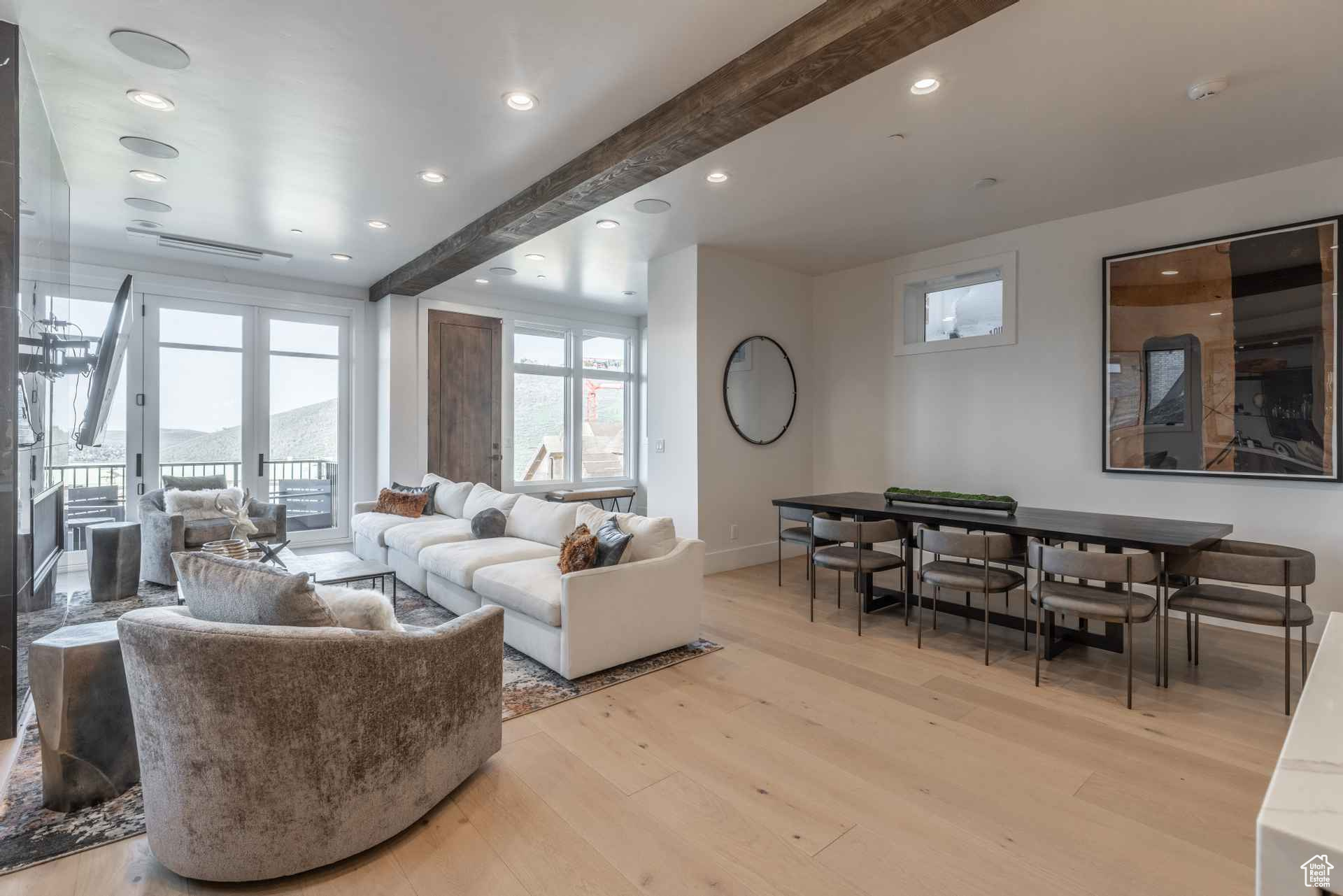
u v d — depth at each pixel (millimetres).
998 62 2793
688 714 2809
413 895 1721
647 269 6383
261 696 1691
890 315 5957
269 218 4812
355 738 1813
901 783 2260
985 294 5348
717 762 2406
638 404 9203
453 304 7355
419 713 1978
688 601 3611
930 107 3182
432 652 2023
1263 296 3963
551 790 2211
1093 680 3191
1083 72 2873
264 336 6551
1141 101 3125
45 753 2096
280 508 5688
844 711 2842
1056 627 3738
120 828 2016
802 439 6461
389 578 5340
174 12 2490
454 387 7371
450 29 2600
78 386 3609
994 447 5234
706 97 2928
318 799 1762
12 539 2514
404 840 1947
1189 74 2893
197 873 1734
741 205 4543
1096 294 4668
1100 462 4652
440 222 4887
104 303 5645
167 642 1696
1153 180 4078
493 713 2322
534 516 4824
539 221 4352
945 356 5555
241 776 1704
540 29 2605
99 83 2982
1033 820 2041
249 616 1922
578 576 3131
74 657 2100
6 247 2518
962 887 1744
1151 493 4414
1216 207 4148
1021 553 3705
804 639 3838
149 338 5922
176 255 5812
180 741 1715
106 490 5707
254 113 3262
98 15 2504
